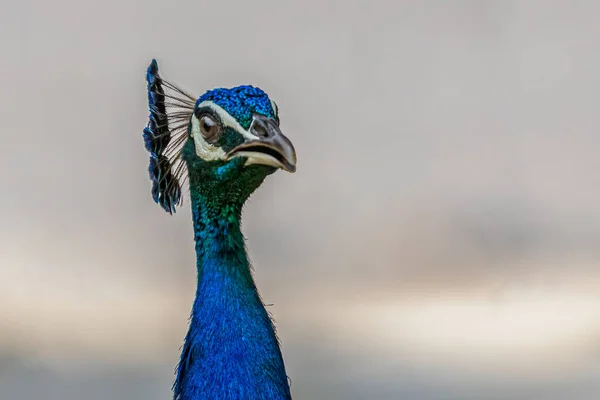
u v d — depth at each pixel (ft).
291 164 11.19
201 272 11.28
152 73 11.48
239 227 11.30
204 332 11.20
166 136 11.48
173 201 11.47
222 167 11.25
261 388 11.17
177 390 11.24
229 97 11.26
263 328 11.21
